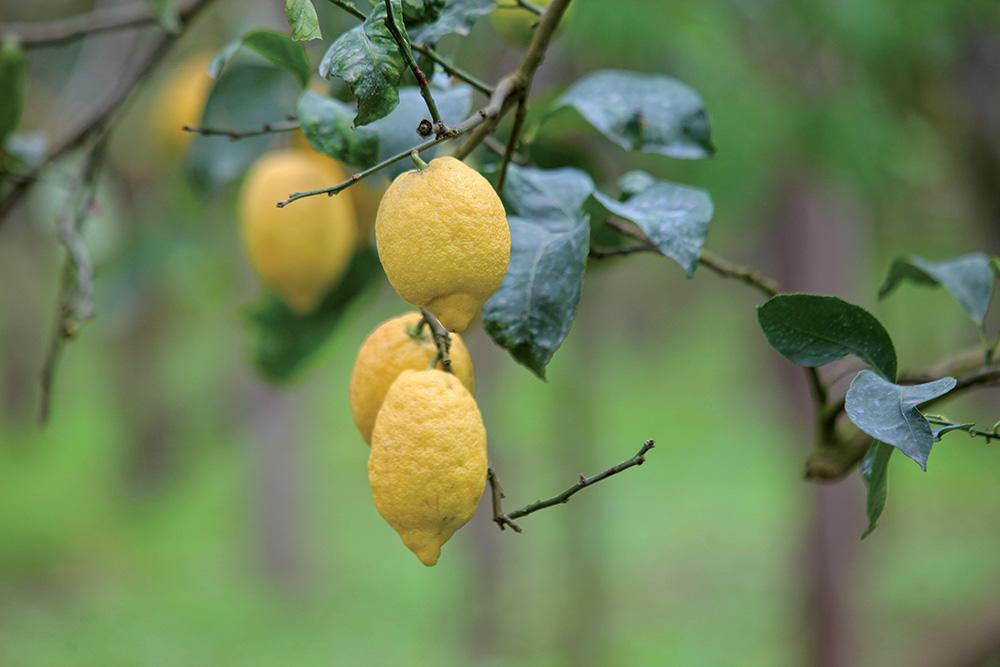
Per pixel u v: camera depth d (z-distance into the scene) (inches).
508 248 51.1
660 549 373.4
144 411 442.3
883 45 103.8
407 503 50.9
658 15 102.2
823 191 134.3
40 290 420.5
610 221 62.6
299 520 341.1
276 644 289.0
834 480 59.0
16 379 537.6
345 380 588.4
